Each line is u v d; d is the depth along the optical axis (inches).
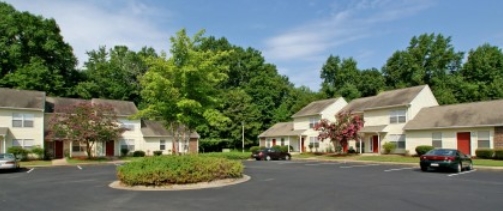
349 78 3009.4
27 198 538.6
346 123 1596.9
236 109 2511.1
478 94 2234.3
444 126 1347.2
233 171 701.9
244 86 3053.6
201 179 643.5
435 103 1596.9
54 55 2162.9
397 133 1565.0
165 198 515.5
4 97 1518.2
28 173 975.0
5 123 1477.6
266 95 2933.1
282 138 2207.2
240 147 2578.7
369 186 621.3
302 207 442.0
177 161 653.3
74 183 718.5
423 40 2618.1
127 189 608.4
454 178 743.7
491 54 2415.1
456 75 2503.7
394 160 1274.6
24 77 1877.5
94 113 1503.4
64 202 499.2
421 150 1373.0
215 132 2463.1
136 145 1851.6
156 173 613.9
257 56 3272.6
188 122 957.8
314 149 1967.3
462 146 1311.5
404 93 1642.5
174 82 948.0
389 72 2787.9
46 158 1565.0
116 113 1770.4
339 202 471.8
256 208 439.2
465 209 425.4
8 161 1010.1
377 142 1683.1
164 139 1946.4
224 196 525.3
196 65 951.6
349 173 868.6
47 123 1635.1
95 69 2571.4
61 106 1722.4
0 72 1926.7
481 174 826.8
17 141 1499.8
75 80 2324.1
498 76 2313.0
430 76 2586.1
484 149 1222.9
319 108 2000.5
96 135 1467.8
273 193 548.1
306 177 776.3
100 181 745.6
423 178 745.6
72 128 1444.4
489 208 430.6
